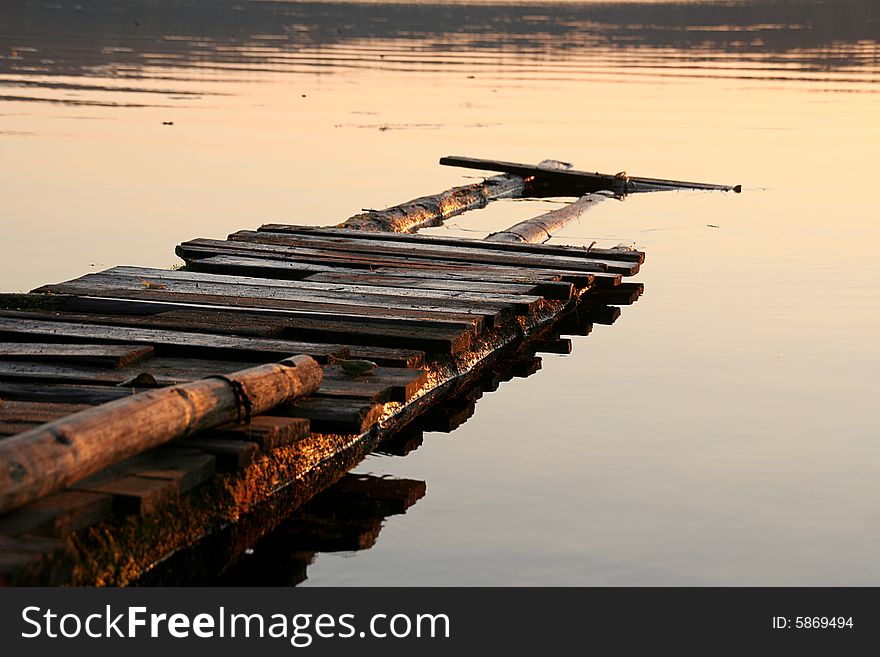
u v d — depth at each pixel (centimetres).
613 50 6062
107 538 675
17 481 602
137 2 8269
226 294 1243
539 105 3650
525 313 1266
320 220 1919
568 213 2038
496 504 830
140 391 867
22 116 2880
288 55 5022
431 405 1063
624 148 2884
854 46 6594
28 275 1506
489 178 2397
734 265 1670
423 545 763
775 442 952
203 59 4609
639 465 900
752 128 3253
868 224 1986
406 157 2623
